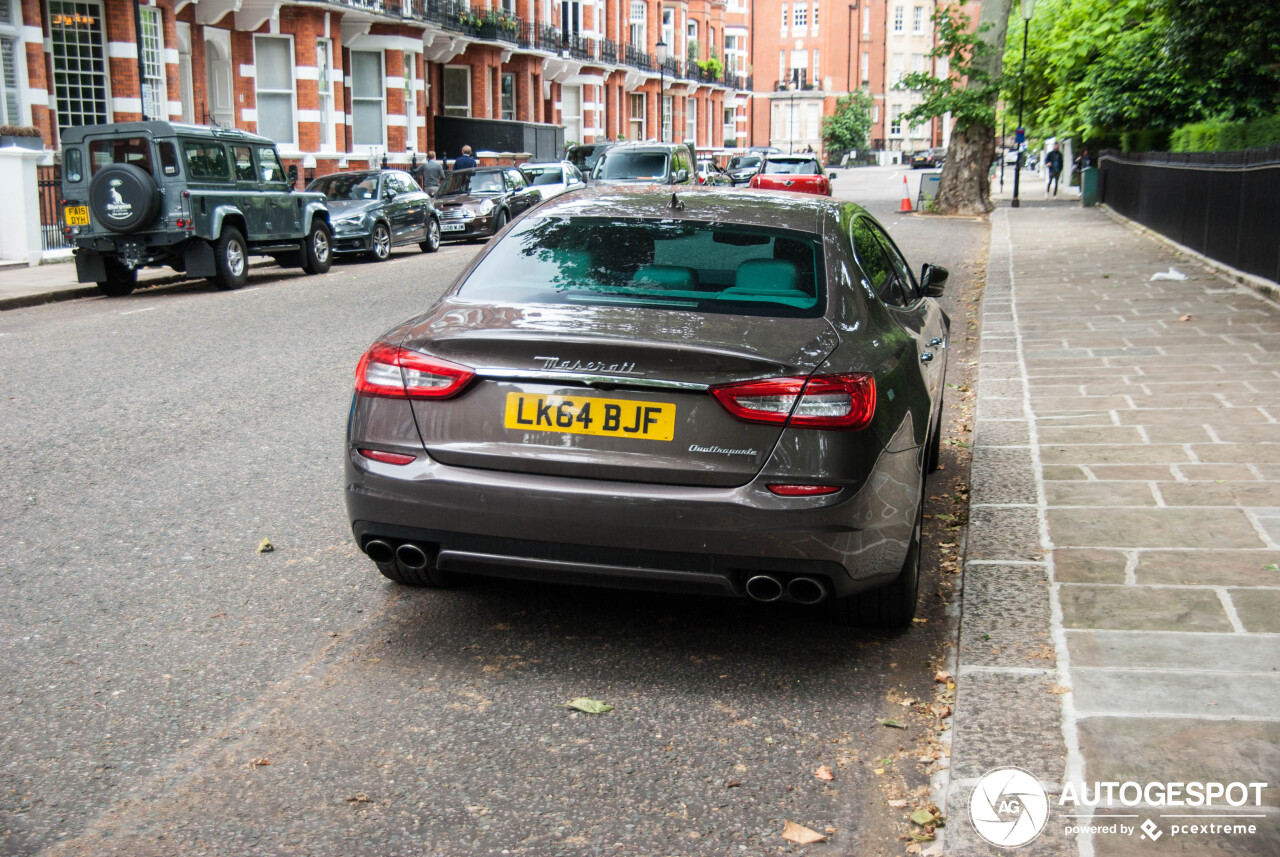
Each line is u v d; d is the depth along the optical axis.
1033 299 12.81
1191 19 19.48
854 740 3.43
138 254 15.22
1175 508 5.24
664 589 3.66
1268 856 2.70
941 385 5.77
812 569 3.52
